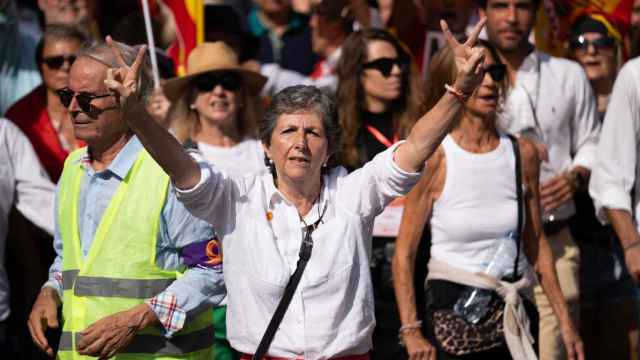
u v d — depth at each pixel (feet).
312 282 34.14
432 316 46.26
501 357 45.91
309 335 34.09
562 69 55.88
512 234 45.96
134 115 32.68
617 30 62.54
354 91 54.08
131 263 37.45
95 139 37.63
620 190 47.57
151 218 37.45
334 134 35.27
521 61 55.52
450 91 33.35
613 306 57.47
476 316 45.32
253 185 35.37
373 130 53.98
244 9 82.99
